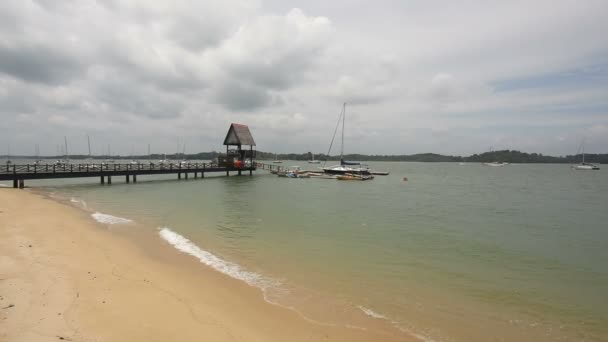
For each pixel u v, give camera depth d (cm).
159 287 833
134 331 598
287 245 1370
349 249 1338
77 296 713
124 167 4134
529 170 13862
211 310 733
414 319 750
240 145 5981
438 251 1357
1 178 2880
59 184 3941
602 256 1334
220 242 1388
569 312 821
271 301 812
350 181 5688
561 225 2028
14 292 701
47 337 536
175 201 2653
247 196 3145
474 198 3531
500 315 792
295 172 6456
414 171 11588
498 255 1327
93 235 1359
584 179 7775
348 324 711
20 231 1284
